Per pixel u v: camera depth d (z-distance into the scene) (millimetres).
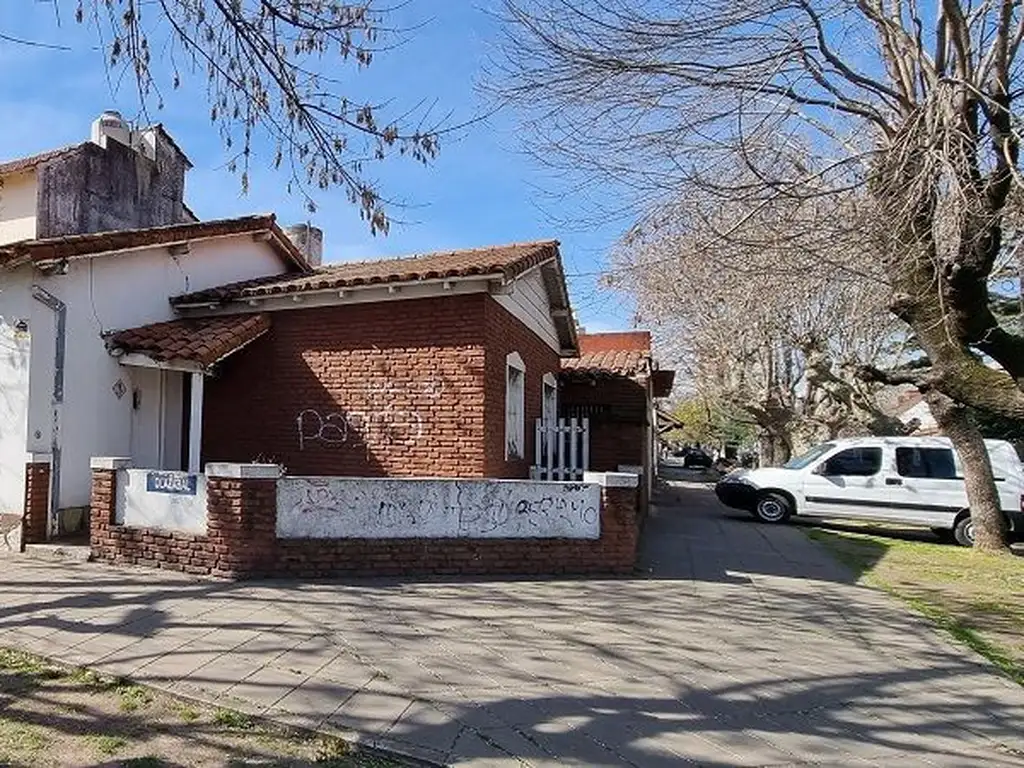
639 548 11711
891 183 6844
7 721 4395
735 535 13859
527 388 12562
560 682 5434
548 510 9023
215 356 10180
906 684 5848
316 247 18625
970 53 6676
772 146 7363
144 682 5031
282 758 4070
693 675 5750
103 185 14836
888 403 39531
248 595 7344
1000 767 4449
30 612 6602
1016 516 14359
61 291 9797
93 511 8859
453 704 4918
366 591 7699
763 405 25688
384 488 8516
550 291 14258
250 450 11312
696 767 4246
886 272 7508
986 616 8328
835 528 16594
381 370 10625
